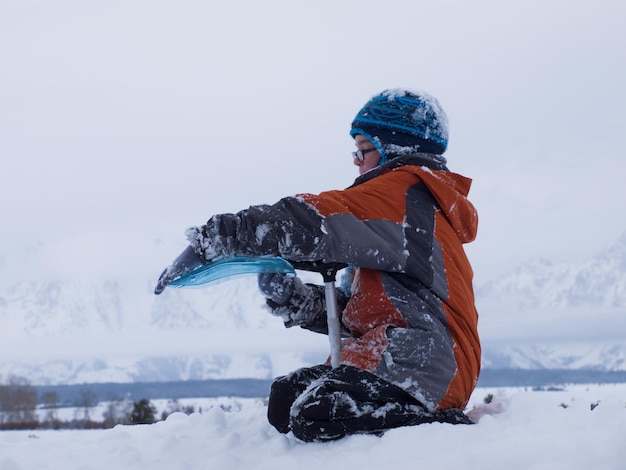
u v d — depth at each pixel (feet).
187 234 8.62
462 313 9.25
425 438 7.98
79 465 9.34
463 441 7.82
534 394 9.25
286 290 9.96
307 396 8.62
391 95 9.94
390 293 8.99
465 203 9.57
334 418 8.48
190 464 8.87
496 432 7.95
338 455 8.18
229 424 10.98
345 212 8.73
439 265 9.12
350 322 9.30
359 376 8.61
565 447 7.12
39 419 120.67
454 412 8.91
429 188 9.36
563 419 8.18
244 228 8.52
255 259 9.42
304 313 10.16
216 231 8.54
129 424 12.51
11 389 130.62
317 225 8.55
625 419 7.73
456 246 9.45
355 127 10.11
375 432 8.57
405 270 8.91
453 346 9.08
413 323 8.87
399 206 9.09
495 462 7.06
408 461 7.59
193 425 11.28
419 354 8.72
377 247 8.74
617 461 6.69
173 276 8.64
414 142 9.84
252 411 11.36
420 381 8.68
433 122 9.91
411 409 8.66
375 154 10.07
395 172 9.46
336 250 8.60
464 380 9.12
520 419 8.37
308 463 8.12
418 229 9.05
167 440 9.70
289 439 8.91
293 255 8.57
